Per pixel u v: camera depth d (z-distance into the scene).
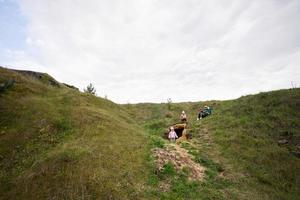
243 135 21.97
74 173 12.98
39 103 22.33
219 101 39.28
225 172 16.70
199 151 19.56
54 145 16.59
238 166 17.55
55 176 12.84
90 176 12.80
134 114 36.62
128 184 12.93
